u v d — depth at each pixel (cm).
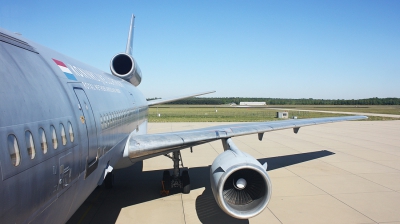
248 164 696
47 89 389
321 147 1967
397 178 1229
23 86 333
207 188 1110
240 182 696
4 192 269
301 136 2511
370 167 1415
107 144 631
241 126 1078
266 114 6169
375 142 2172
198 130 1012
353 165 1457
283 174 1295
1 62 318
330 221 824
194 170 1374
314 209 908
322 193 1048
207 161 1560
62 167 392
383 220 830
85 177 490
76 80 528
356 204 946
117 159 762
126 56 1316
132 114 998
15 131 293
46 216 361
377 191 1068
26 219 311
